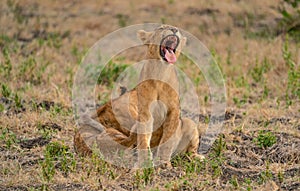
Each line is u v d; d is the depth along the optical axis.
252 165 17.09
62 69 27.28
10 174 16.03
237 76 26.61
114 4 40.19
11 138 18.47
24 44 31.31
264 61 26.70
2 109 21.17
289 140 18.75
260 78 25.53
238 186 15.19
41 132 19.22
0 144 18.22
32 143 18.53
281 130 19.69
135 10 38.88
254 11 35.97
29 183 15.44
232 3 38.31
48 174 15.66
